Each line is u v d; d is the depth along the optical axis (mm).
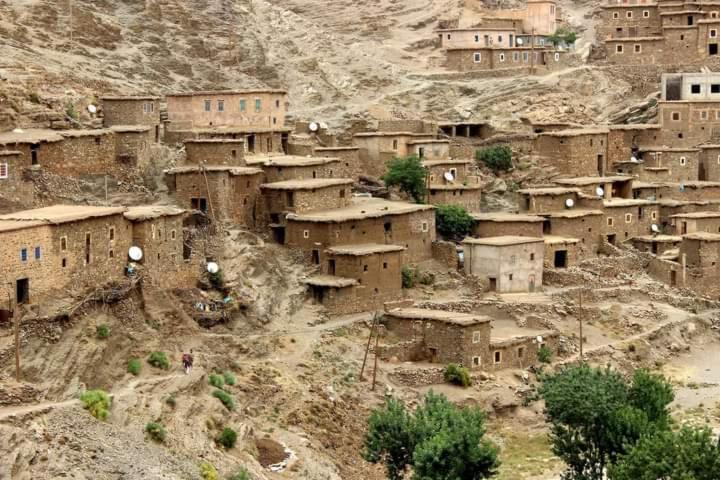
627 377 150875
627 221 180125
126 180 153000
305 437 121938
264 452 116312
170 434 107875
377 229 156625
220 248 146125
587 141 189750
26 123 153125
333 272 150125
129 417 107750
